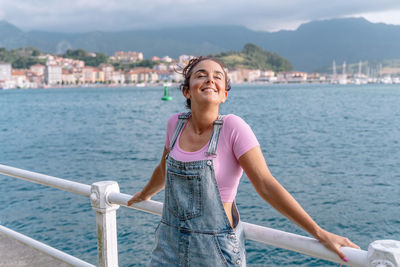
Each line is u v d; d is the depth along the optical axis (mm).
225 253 1462
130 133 29109
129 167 15836
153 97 95000
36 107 64375
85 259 6617
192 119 1583
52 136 27766
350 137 25438
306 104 62750
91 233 7797
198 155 1487
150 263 1648
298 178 13469
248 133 1456
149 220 8422
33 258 3268
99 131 30672
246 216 9133
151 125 34844
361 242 7941
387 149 20125
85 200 10102
